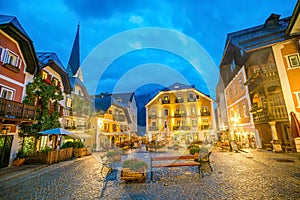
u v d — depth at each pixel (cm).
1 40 845
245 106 1570
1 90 834
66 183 531
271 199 363
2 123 796
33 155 939
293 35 1173
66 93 1473
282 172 580
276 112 1164
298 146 1083
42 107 1094
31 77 1049
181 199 377
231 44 1562
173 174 589
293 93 1150
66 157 1049
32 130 987
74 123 1320
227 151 1286
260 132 1379
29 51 980
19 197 422
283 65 1205
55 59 1323
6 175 652
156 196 397
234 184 468
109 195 414
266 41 1286
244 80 1543
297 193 388
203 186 459
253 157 944
